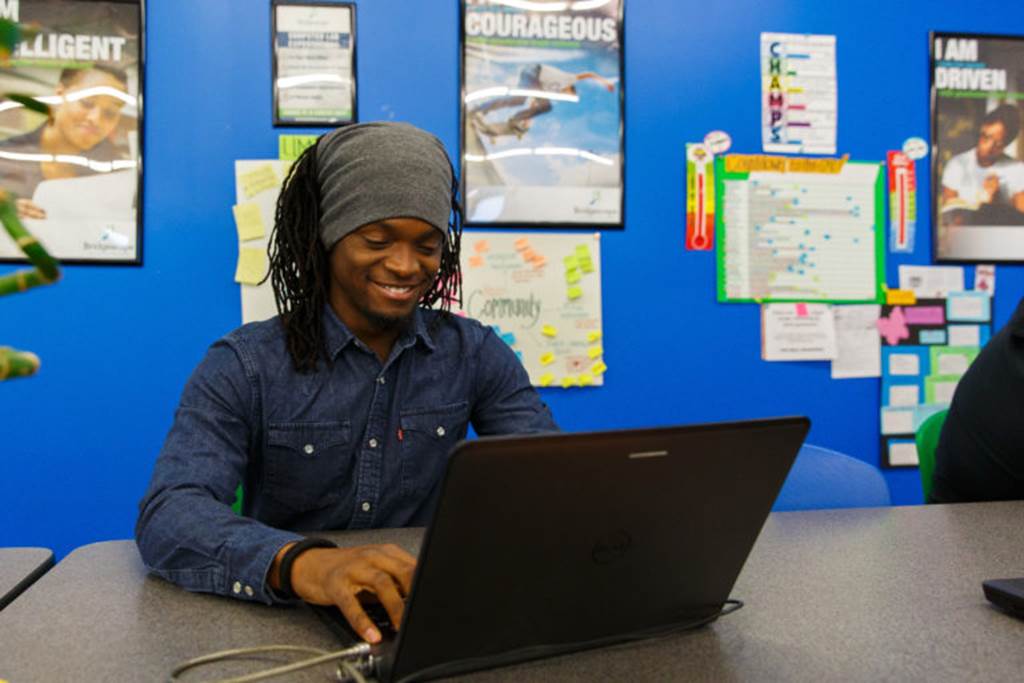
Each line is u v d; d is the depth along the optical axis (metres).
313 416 1.16
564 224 2.32
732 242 2.41
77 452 2.13
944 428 1.59
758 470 0.68
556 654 0.68
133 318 2.15
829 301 2.46
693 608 0.73
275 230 1.25
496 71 2.29
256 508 1.19
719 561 0.72
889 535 1.09
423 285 1.19
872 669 0.65
